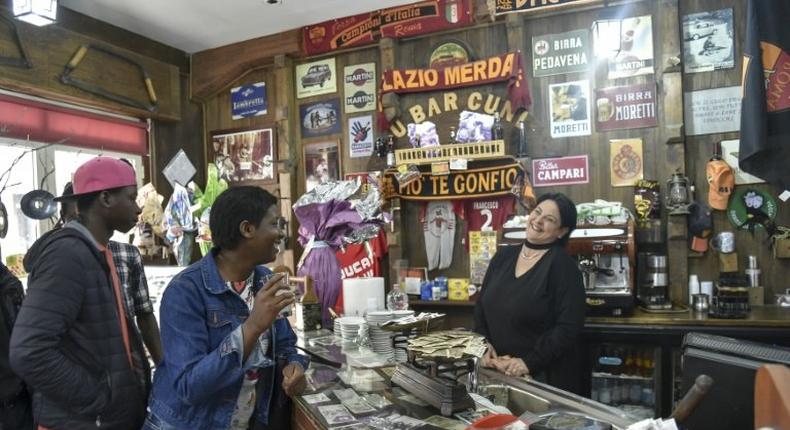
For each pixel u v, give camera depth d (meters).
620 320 3.12
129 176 1.85
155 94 4.64
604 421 1.42
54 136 3.97
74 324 1.62
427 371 1.61
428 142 4.17
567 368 2.35
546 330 2.34
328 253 2.70
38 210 3.19
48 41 3.82
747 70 3.14
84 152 4.24
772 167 3.15
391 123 4.28
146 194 4.31
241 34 4.70
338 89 4.62
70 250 1.62
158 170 4.80
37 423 1.66
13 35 3.61
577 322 2.25
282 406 1.79
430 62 4.26
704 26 3.60
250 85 4.96
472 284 4.03
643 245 3.67
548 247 2.46
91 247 1.70
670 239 3.57
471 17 4.03
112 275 1.81
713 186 3.51
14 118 3.72
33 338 1.48
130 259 2.24
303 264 2.71
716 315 3.09
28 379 1.50
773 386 0.79
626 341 3.11
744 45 3.29
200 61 5.01
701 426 1.23
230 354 1.35
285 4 4.14
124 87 4.39
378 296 2.65
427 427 1.39
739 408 1.18
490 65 3.93
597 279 3.32
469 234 4.14
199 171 5.14
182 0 3.99
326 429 1.43
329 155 4.66
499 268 2.59
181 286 1.47
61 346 1.61
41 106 3.88
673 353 3.04
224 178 5.07
